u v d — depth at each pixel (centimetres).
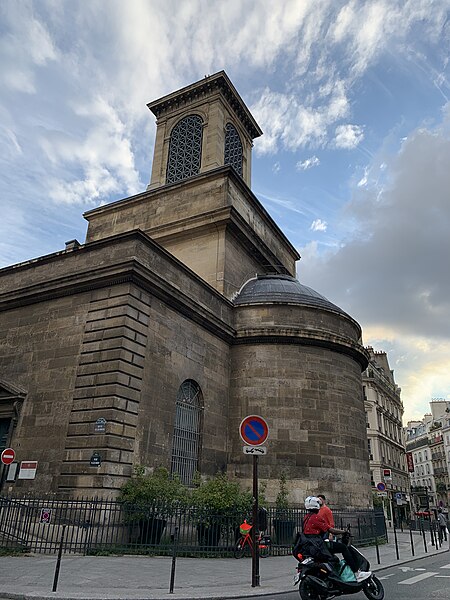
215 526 1407
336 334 2200
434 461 9400
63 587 847
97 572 995
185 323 1872
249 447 1033
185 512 1403
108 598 773
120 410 1455
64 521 1305
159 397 1639
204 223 2558
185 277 1931
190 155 3316
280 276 2745
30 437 1570
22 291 1836
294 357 2111
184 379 1803
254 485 1008
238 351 2155
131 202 2934
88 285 1691
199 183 2773
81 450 1424
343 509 1905
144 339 1616
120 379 1482
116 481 1379
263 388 2058
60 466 1457
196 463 1816
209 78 3362
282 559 1383
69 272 1803
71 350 1627
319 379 2103
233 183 2747
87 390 1510
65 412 1538
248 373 2095
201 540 1401
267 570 1154
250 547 1422
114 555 1238
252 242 2706
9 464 1428
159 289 1714
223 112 3381
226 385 2086
